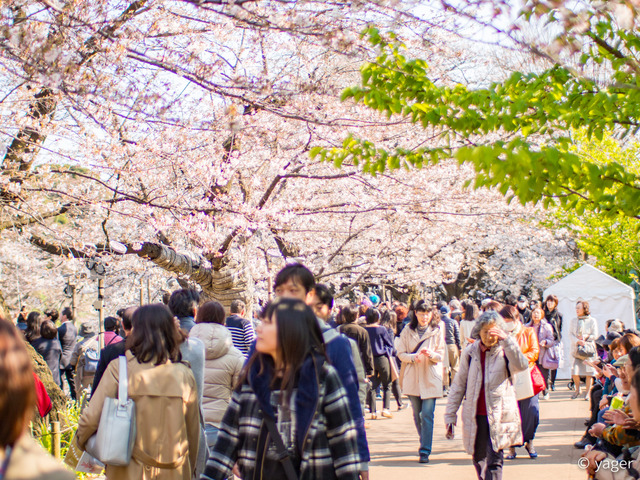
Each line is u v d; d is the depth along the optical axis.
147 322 3.98
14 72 6.02
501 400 5.96
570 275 16.84
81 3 6.25
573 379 14.07
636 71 3.57
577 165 3.20
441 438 9.66
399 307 14.84
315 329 2.98
